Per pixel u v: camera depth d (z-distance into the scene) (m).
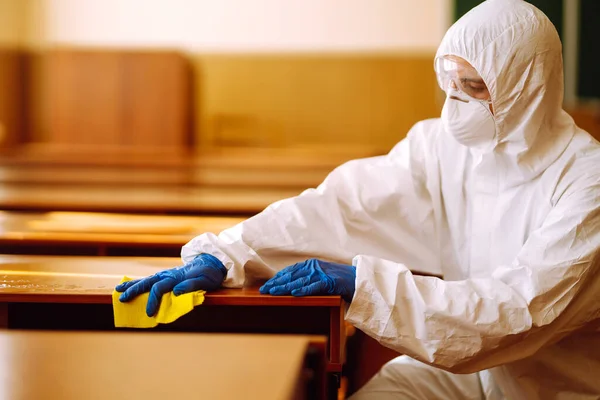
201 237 1.67
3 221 2.88
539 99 1.64
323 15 6.98
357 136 7.07
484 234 1.77
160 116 6.79
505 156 1.72
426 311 1.49
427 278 1.54
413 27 6.91
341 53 7.01
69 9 7.11
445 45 1.69
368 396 1.79
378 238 1.81
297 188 4.98
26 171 5.79
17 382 0.96
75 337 1.15
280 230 1.71
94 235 2.50
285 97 7.09
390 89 6.98
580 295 1.58
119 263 1.89
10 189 4.86
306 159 6.20
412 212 1.83
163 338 1.16
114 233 2.56
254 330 1.66
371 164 1.88
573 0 6.43
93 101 6.79
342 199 1.81
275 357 1.06
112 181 5.31
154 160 6.02
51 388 0.94
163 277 1.52
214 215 3.68
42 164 5.92
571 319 1.58
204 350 1.09
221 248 1.63
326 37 7.01
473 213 1.80
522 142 1.68
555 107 1.71
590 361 1.71
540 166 1.70
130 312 1.49
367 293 1.50
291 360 1.04
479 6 1.71
